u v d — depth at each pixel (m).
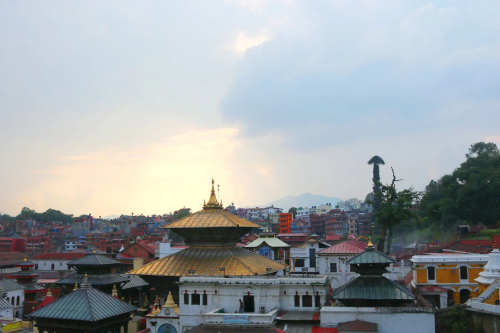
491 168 109.94
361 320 41.34
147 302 65.81
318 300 46.97
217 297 48.56
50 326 41.09
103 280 64.50
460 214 108.69
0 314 64.50
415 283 60.91
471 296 57.78
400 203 83.94
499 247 76.62
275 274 62.34
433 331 40.34
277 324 43.53
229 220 61.34
